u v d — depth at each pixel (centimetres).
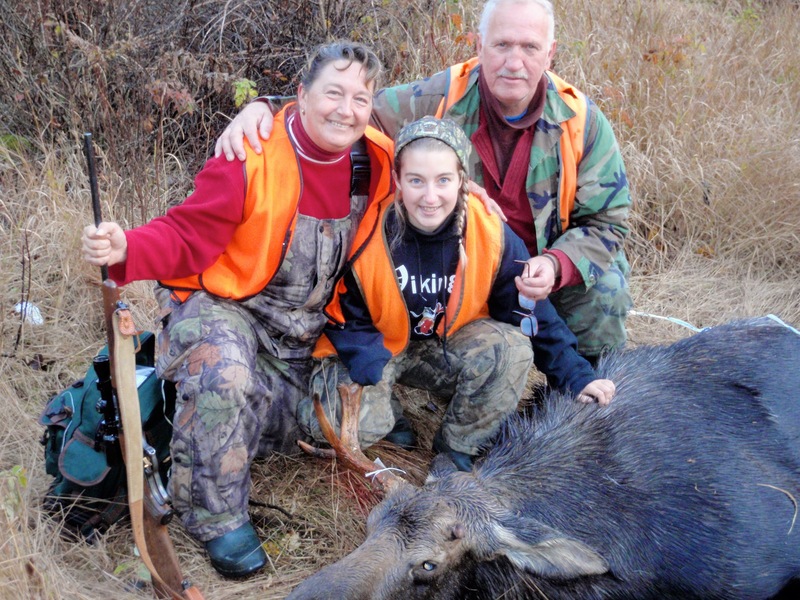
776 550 185
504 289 213
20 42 326
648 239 343
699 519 183
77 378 249
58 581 177
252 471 225
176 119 325
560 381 218
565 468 189
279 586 195
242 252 200
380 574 161
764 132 363
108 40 321
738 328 230
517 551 170
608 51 384
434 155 188
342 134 192
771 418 204
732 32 452
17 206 297
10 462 217
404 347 213
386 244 203
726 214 343
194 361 192
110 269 185
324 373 218
